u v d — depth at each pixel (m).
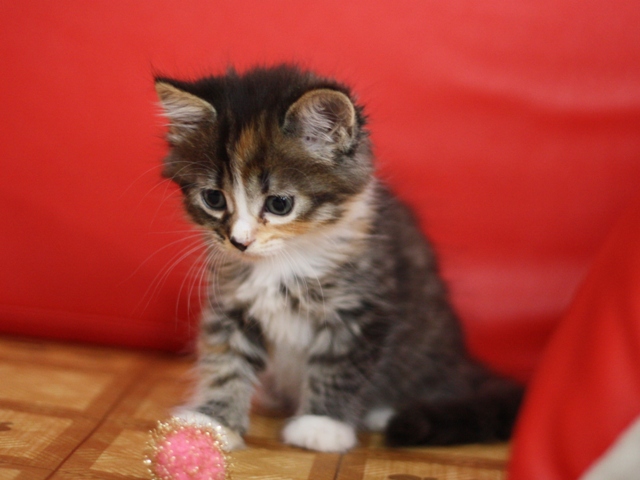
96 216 0.58
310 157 0.48
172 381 0.55
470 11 0.55
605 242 0.42
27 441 0.47
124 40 0.57
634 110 0.55
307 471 0.46
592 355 0.38
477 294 0.58
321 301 0.50
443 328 0.54
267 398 0.54
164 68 0.57
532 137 0.56
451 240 0.57
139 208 0.57
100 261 0.58
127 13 0.57
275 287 0.50
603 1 0.55
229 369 0.51
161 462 0.43
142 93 0.57
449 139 0.56
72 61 0.57
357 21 0.56
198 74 0.57
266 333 0.52
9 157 0.57
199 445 0.43
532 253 0.57
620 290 0.38
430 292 0.54
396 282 0.52
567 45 0.55
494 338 0.58
